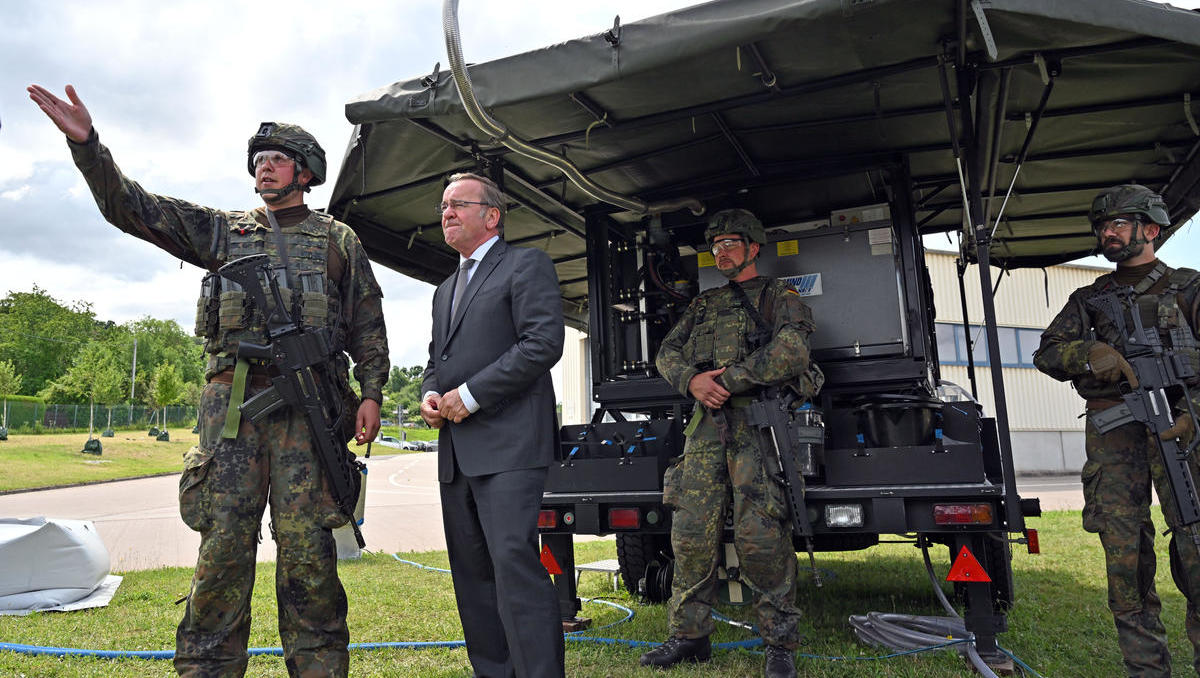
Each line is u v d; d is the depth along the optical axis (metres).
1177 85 3.35
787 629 2.92
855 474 3.37
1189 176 4.30
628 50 2.80
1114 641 3.54
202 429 2.18
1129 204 2.79
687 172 4.37
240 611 2.14
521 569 2.24
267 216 2.37
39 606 4.32
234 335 2.21
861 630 3.55
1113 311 2.76
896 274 4.02
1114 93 3.44
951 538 3.70
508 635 2.23
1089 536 7.70
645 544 4.72
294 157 2.38
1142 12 2.54
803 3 2.53
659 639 3.67
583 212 4.79
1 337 76.00
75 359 74.81
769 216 4.75
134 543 8.40
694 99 3.39
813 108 3.66
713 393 3.16
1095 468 2.78
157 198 2.25
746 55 2.98
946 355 18.27
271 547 8.17
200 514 2.09
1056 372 2.95
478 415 2.36
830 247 4.15
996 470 4.00
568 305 7.07
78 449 33.12
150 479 24.75
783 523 3.07
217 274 2.29
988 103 3.37
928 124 3.86
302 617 2.17
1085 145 4.12
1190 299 2.69
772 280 3.44
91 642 3.51
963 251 5.63
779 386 3.19
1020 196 4.97
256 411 2.11
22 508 13.54
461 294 2.58
